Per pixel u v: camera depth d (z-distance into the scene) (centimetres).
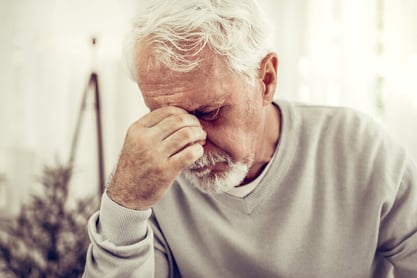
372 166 98
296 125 100
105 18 250
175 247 101
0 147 244
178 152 80
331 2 225
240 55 80
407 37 211
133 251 84
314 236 97
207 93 77
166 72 77
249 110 84
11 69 242
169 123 79
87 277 89
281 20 231
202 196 101
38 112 246
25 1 242
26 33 243
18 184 246
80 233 212
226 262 100
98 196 235
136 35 79
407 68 211
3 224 236
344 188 98
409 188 96
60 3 246
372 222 95
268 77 89
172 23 76
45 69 245
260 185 97
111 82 251
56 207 217
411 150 212
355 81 220
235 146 84
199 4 78
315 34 226
